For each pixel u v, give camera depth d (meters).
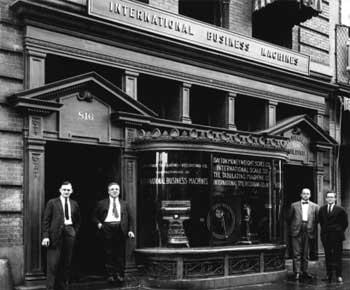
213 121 13.91
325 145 15.91
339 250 11.97
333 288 11.11
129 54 11.59
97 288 10.16
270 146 12.59
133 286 10.68
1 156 9.63
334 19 17.12
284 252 12.65
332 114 16.88
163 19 12.05
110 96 11.03
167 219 11.22
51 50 10.30
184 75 12.64
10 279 9.48
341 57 17.11
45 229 9.44
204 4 13.89
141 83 12.55
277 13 14.71
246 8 14.42
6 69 9.80
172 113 12.81
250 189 12.29
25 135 9.89
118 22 11.20
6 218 9.63
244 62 13.77
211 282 10.88
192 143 11.26
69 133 10.45
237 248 11.45
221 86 13.45
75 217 9.80
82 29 10.75
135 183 11.48
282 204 13.01
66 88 10.30
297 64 15.20
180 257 10.73
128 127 11.40
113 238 10.58
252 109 15.05
